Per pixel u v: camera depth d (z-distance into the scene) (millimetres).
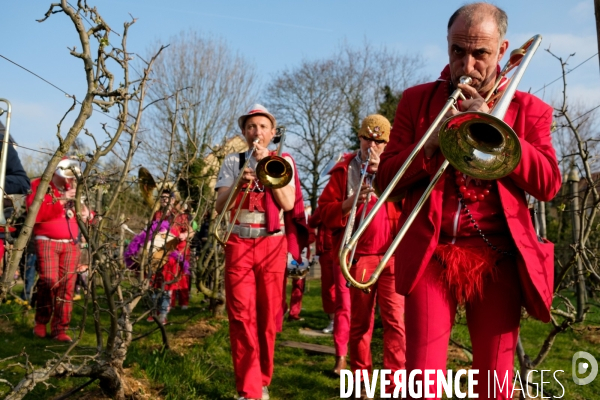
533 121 2633
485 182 2592
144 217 7355
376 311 8078
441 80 2785
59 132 3236
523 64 2459
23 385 3301
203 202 7312
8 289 3285
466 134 2393
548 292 2521
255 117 4574
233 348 4258
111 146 3672
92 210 4688
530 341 6875
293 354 6117
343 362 5270
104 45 3279
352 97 28641
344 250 2480
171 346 5730
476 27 2508
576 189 7281
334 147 28547
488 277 2580
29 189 4879
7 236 3807
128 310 4371
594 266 4711
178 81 20094
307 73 28062
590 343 6703
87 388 4254
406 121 2820
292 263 8609
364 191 4207
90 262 3822
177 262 6816
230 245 4352
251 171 4332
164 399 4246
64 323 6324
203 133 19016
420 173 2625
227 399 4434
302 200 4727
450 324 2604
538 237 2709
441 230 2641
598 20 3053
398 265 2668
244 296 4246
